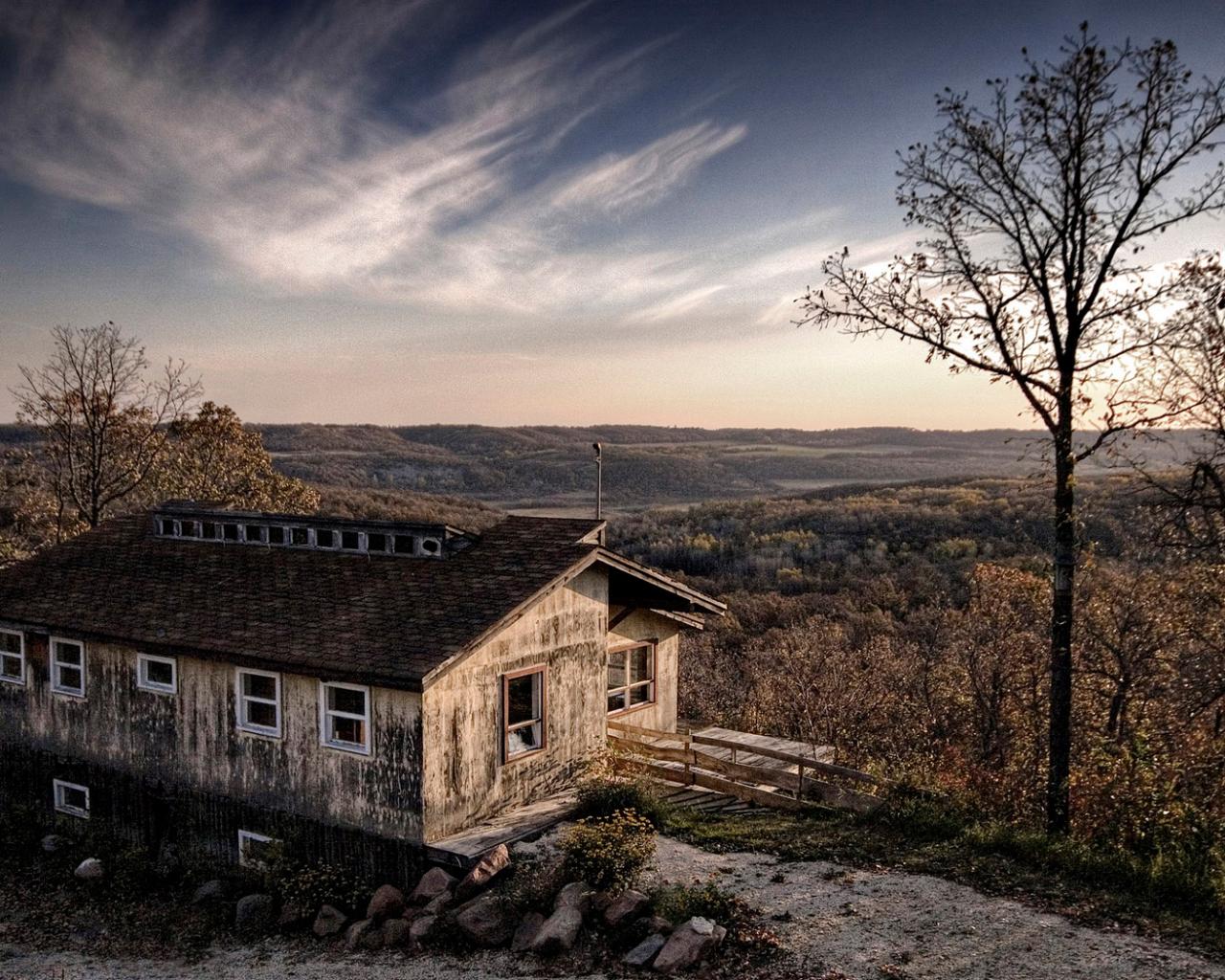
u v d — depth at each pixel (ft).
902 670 93.61
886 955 32.37
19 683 60.80
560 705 52.26
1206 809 49.42
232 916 44.93
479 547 55.16
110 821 55.98
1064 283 44.27
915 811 45.65
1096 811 49.55
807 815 48.19
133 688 54.60
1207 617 59.06
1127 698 66.80
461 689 45.06
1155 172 42.70
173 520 67.51
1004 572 81.15
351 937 39.88
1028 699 75.56
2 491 127.03
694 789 53.57
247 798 49.49
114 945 43.52
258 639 48.83
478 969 35.42
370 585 53.16
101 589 60.85
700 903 36.58
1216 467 43.60
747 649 128.57
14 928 46.14
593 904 37.19
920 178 47.55
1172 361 43.42
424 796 42.73
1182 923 33.76
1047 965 31.04
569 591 53.06
